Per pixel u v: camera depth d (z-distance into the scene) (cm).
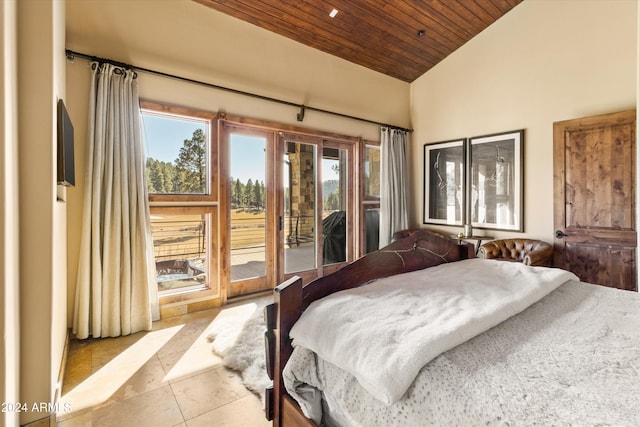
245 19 342
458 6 370
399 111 505
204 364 214
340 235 445
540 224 374
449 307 120
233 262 349
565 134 338
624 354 93
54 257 157
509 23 397
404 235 464
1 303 106
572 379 80
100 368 208
